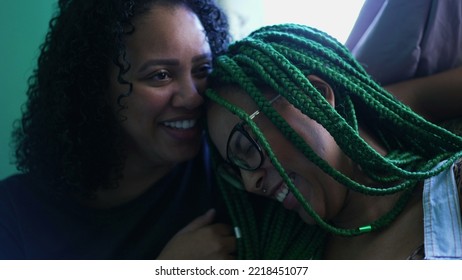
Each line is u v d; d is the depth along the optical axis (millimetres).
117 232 952
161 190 981
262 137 746
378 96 796
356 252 811
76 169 913
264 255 886
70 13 882
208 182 1009
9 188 972
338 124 722
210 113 838
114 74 856
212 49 935
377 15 1021
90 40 849
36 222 948
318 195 779
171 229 979
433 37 965
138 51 820
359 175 798
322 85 780
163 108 854
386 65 993
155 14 817
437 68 993
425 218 724
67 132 901
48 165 940
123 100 857
